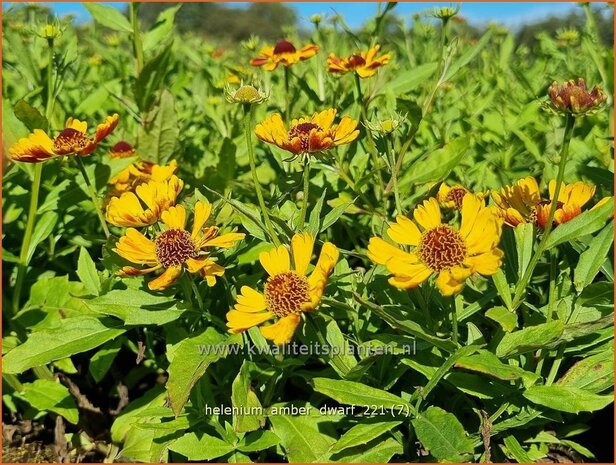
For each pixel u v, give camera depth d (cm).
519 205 28
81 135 31
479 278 31
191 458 26
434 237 23
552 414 27
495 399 27
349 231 38
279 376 28
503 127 47
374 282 29
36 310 36
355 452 26
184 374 24
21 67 45
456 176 44
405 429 29
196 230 27
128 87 60
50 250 39
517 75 51
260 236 29
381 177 38
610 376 26
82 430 35
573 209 26
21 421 36
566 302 27
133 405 33
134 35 45
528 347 24
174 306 28
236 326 23
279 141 26
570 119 23
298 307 24
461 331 30
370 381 28
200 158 51
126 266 27
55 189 38
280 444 29
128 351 39
